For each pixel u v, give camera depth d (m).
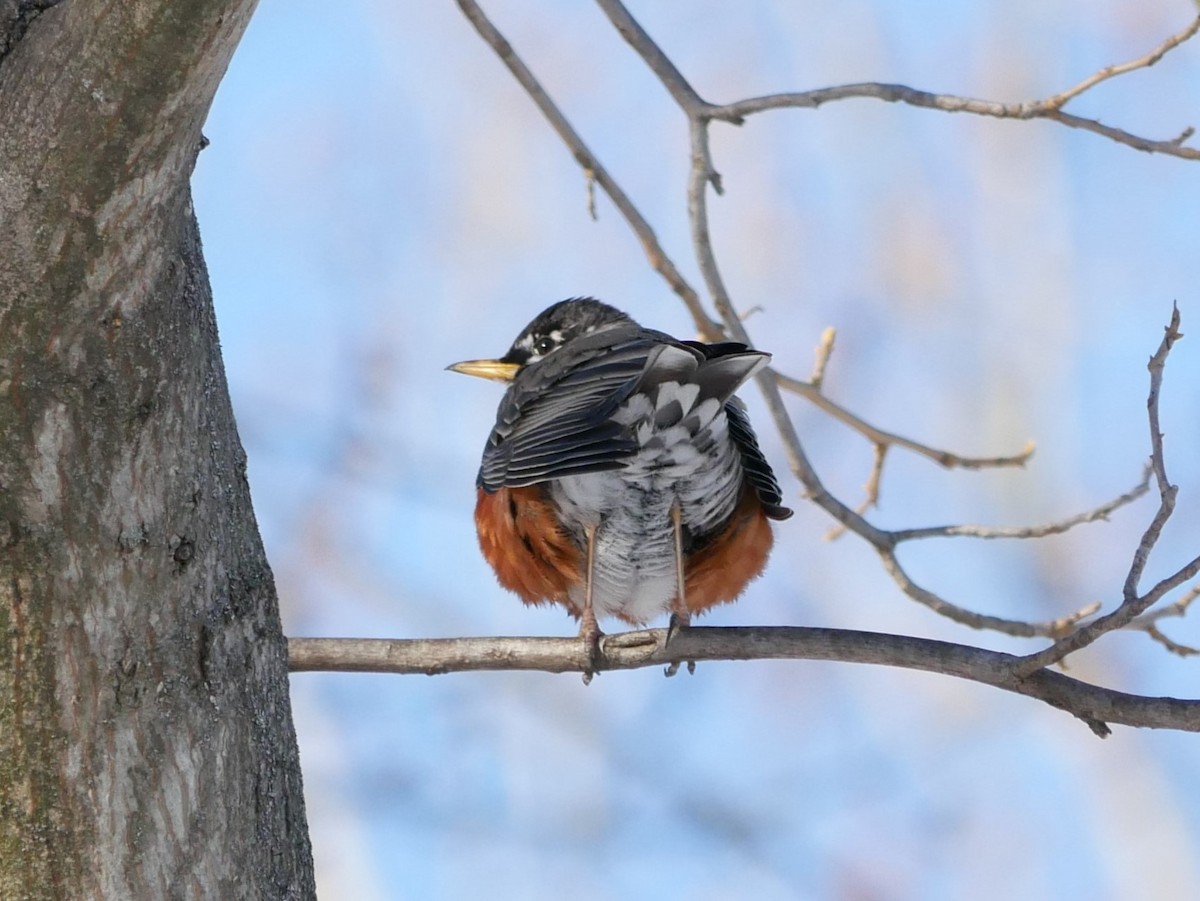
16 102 4.32
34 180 4.37
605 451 8.45
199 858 4.76
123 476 4.73
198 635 4.91
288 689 5.43
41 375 4.62
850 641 6.74
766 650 7.11
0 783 4.52
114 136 4.31
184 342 4.91
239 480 5.30
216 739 4.89
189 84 4.29
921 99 8.69
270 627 5.29
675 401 8.58
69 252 4.48
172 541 4.85
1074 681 6.25
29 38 4.36
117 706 4.67
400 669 7.61
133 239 4.56
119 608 4.72
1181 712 6.03
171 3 4.10
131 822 4.64
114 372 4.69
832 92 9.00
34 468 4.62
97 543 4.69
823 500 9.59
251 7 4.25
